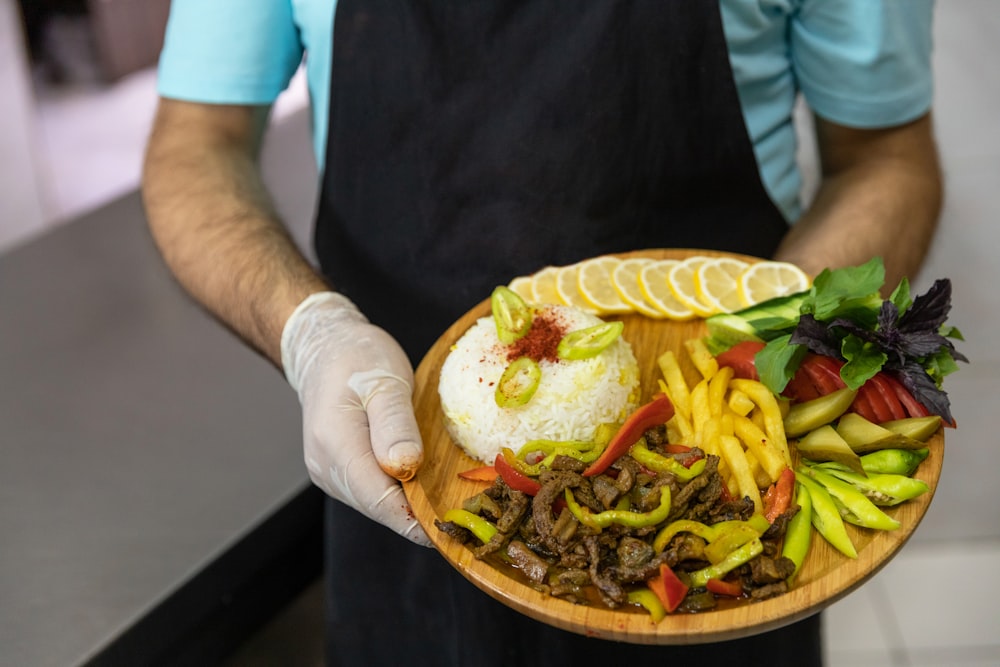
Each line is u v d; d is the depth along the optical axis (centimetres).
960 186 216
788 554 81
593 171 101
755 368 89
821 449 85
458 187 102
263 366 126
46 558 105
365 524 106
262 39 105
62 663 97
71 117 235
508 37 98
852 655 148
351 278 108
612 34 97
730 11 98
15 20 193
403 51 99
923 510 82
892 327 85
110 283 136
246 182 109
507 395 89
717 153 102
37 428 117
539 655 104
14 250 141
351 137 103
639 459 85
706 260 102
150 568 105
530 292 100
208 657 115
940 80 244
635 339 99
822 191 110
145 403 121
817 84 105
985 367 182
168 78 108
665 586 77
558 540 81
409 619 110
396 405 89
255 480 113
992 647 147
